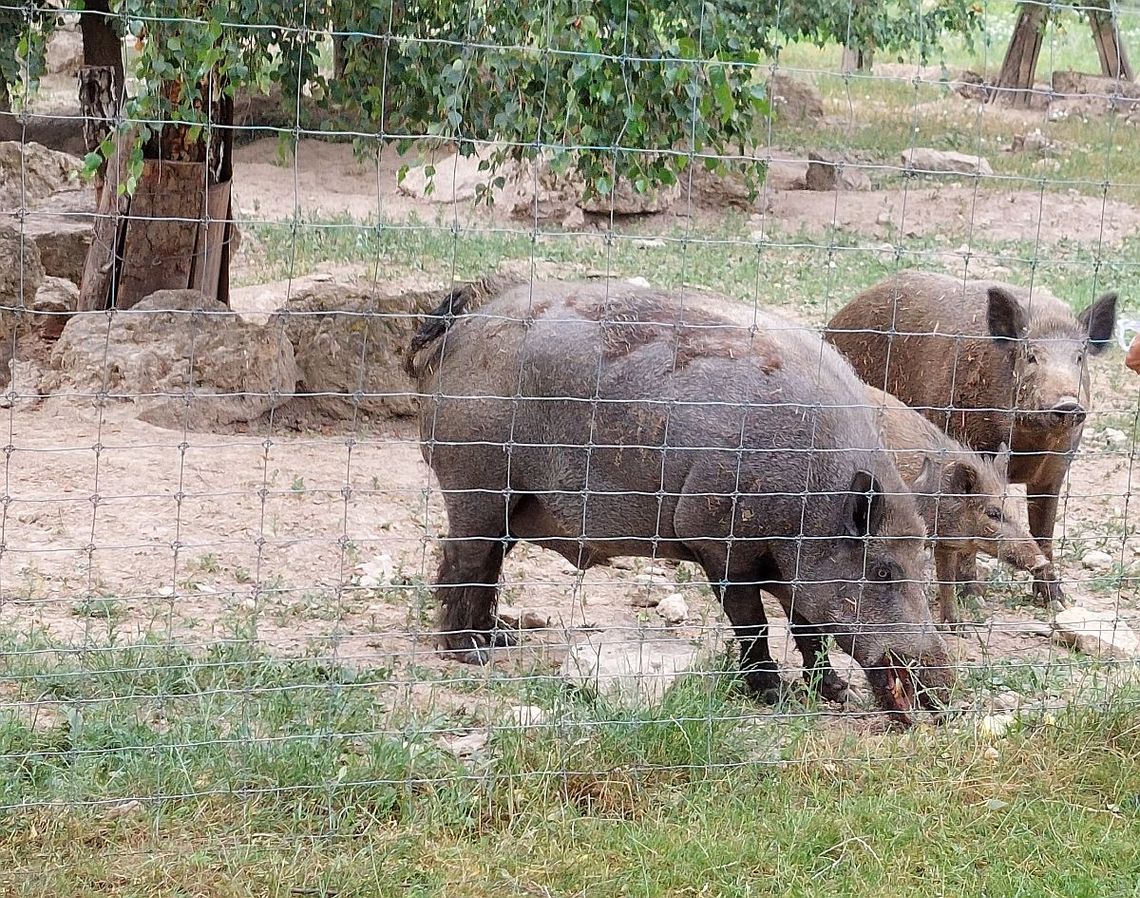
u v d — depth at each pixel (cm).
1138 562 1124
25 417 1288
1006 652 931
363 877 598
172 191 1415
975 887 623
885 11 2489
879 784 701
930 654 796
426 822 641
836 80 3916
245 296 1658
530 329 845
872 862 638
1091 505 1264
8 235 1495
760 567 839
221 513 1103
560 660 863
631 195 2503
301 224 698
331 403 1439
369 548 1058
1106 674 820
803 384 815
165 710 722
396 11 1199
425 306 1470
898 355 1176
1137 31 3819
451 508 888
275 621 903
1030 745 739
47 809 623
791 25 2341
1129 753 738
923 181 2855
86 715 701
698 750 702
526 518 900
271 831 630
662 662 802
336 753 675
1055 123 3453
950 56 4538
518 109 986
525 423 850
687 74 835
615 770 687
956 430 1120
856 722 797
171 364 1336
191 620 877
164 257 1433
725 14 1196
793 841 645
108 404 1305
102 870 589
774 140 3056
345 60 1273
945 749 733
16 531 1021
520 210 2483
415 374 927
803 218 2584
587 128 1020
